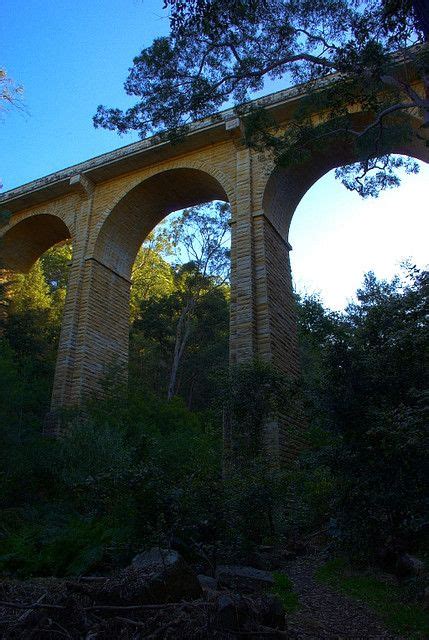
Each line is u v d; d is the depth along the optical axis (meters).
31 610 4.29
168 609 4.57
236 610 4.54
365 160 13.88
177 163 20.92
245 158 19.12
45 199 24.28
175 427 19.03
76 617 4.36
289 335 17.67
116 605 4.79
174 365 29.64
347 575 8.58
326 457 8.87
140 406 19.05
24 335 23.89
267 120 14.12
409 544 8.48
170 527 7.38
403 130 14.15
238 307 16.55
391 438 7.29
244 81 13.01
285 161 13.84
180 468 9.40
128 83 13.17
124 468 7.85
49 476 15.00
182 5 9.77
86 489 9.09
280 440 14.06
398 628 6.07
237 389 13.21
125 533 7.38
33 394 17.11
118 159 21.78
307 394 9.69
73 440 15.16
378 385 8.79
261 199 18.23
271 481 9.90
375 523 8.55
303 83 13.38
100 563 7.31
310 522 11.42
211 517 8.18
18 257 26.42
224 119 19.66
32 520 12.16
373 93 12.30
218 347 32.09
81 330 20.22
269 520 10.28
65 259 40.62
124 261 23.20
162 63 12.73
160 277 38.53
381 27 10.94
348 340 9.43
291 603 7.08
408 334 8.34
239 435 12.94
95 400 18.70
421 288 8.75
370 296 10.42
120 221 22.50
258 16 11.85
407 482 7.63
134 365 31.69
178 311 32.75
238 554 8.66
